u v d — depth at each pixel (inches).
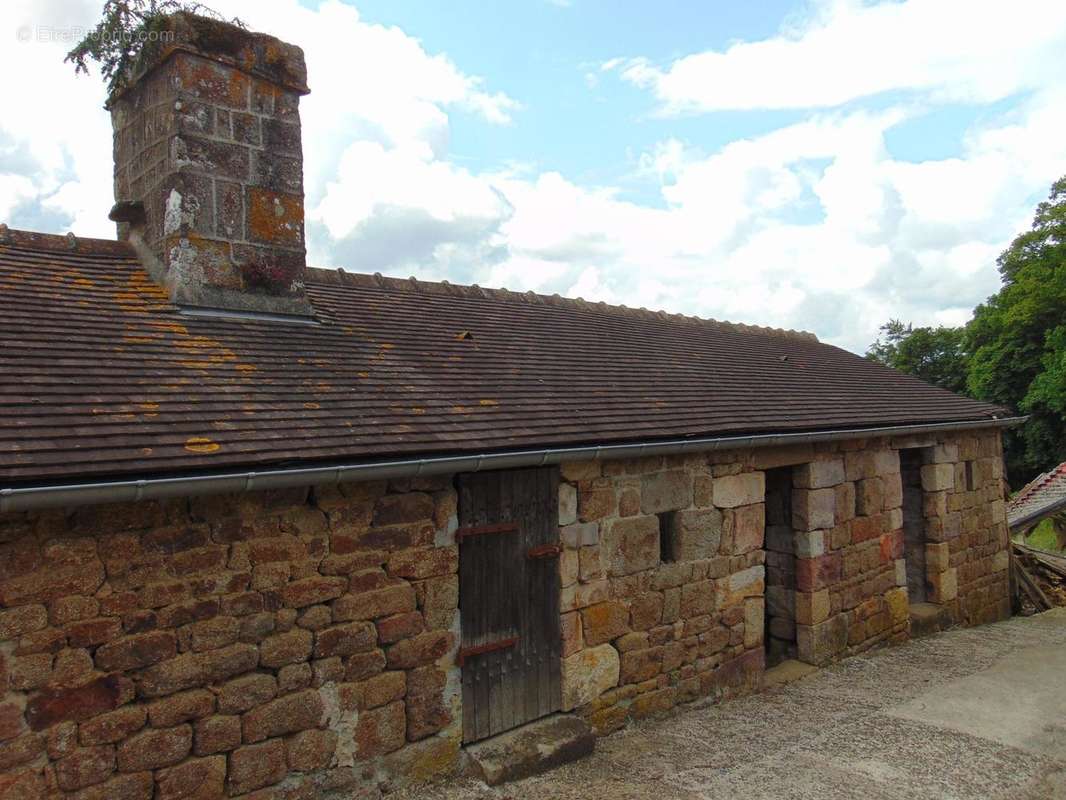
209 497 149.9
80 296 192.4
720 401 281.9
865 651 320.2
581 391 245.3
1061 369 923.4
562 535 212.8
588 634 218.4
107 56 224.8
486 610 196.1
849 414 319.0
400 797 173.5
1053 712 253.1
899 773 203.0
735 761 207.2
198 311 205.9
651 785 190.1
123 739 138.4
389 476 165.5
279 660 157.8
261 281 218.1
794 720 240.4
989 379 1079.0
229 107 216.1
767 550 307.4
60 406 144.3
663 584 239.6
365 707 170.4
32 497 121.1
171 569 144.9
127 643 139.3
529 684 205.2
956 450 391.5
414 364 222.7
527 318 315.6
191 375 172.4
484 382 225.8
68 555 133.7
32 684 129.6
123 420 146.3
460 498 191.6
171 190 207.2
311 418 169.9
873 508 329.4
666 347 345.1
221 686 150.2
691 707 247.1
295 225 227.5
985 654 323.3
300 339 213.2
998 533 422.0
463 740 190.4
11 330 165.6
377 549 173.6
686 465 247.9
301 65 230.7
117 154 239.3
